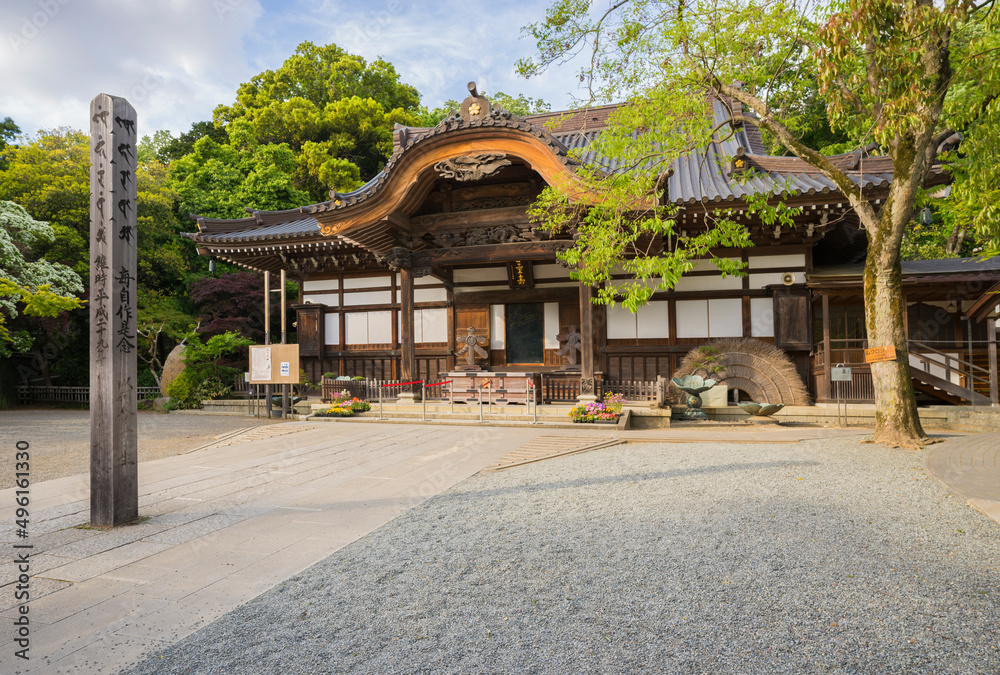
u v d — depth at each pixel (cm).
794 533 465
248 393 1839
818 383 1384
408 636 303
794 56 888
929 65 734
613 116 946
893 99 624
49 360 2539
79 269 2377
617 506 569
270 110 3575
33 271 1981
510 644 292
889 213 852
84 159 2558
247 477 753
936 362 1336
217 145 3381
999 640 285
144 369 2614
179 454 961
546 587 368
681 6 849
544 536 477
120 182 524
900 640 288
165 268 2803
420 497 636
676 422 1322
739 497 587
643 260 911
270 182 3073
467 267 1716
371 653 285
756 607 329
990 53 687
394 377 1794
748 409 1262
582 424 1223
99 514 520
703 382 1326
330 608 341
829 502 557
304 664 275
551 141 1224
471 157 1293
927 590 347
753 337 1469
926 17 556
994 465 683
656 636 298
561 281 1638
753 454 845
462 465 830
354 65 3853
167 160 3819
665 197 1245
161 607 344
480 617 325
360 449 984
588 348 1342
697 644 288
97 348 523
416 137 1311
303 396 1689
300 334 1862
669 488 639
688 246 918
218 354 1889
